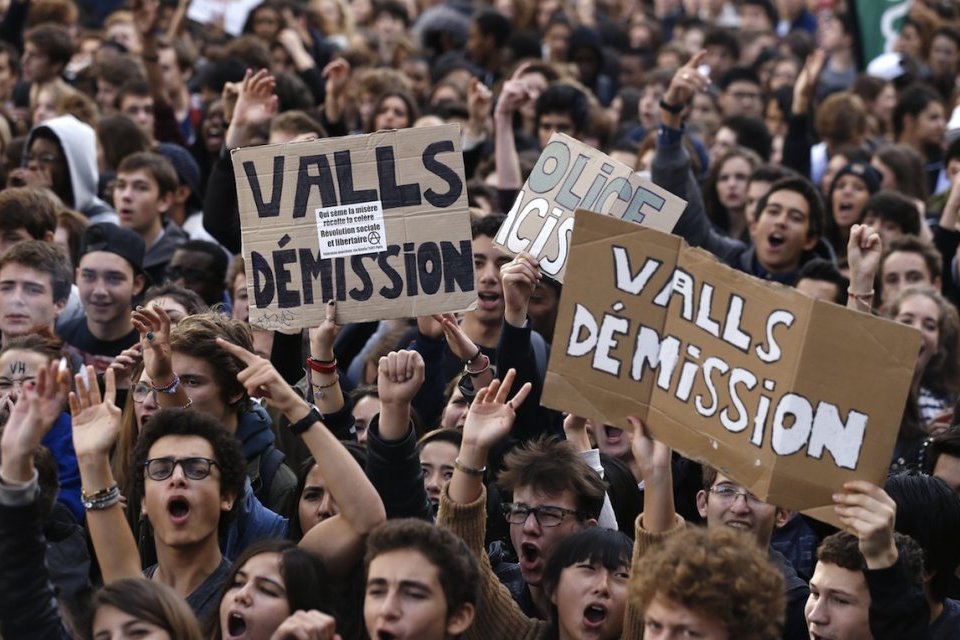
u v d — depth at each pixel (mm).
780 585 7031
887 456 7797
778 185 14672
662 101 13977
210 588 8672
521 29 28156
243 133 13875
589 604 8508
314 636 7348
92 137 16141
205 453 8664
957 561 9117
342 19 26656
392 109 18578
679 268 8258
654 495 8250
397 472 8992
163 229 15516
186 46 20703
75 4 27484
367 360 12523
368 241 9812
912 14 26031
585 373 8352
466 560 7895
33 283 12039
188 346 9875
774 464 7859
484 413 8828
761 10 31562
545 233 11000
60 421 10398
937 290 14336
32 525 7926
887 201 15930
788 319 7914
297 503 9477
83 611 8672
